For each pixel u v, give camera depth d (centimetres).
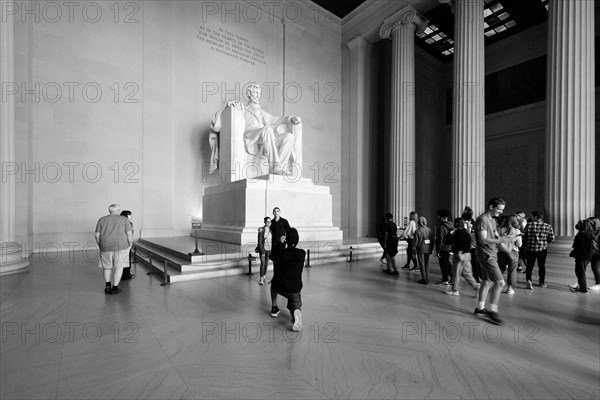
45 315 400
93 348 309
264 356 296
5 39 662
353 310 436
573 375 267
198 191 1309
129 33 1161
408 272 725
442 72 2144
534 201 1659
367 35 1691
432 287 578
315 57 1716
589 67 959
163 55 1234
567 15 977
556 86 988
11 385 244
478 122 1176
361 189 1700
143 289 530
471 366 281
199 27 1344
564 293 539
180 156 1268
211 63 1370
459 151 1193
